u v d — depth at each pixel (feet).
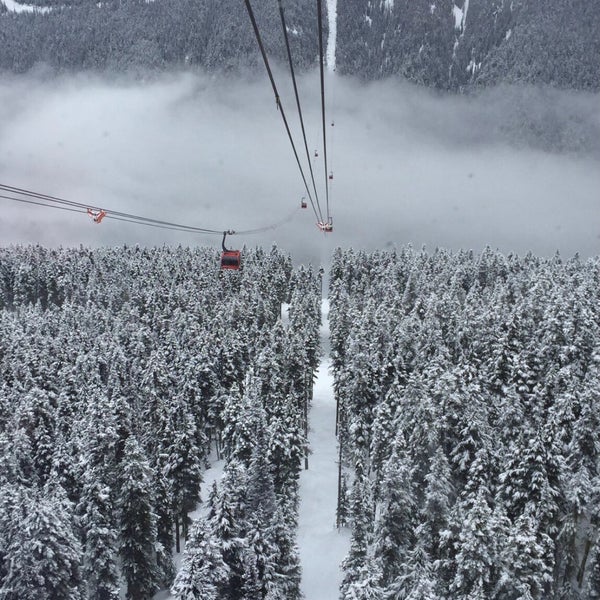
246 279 402.11
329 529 189.57
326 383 325.42
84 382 233.76
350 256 466.29
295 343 245.24
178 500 171.12
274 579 123.85
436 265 420.77
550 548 120.98
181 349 264.52
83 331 304.71
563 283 316.81
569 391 153.99
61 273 470.80
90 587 134.31
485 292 340.80
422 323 258.16
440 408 148.66
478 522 103.24
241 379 246.68
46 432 178.09
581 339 202.90
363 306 326.44
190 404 216.74
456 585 104.88
